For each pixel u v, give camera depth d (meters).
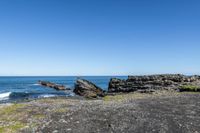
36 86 136.38
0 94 84.00
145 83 65.00
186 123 24.11
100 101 42.06
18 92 92.38
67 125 23.14
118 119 25.64
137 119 25.70
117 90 68.88
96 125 23.17
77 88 84.56
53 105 35.56
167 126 22.92
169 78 64.88
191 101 39.94
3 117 27.00
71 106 34.50
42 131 21.14
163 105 35.56
